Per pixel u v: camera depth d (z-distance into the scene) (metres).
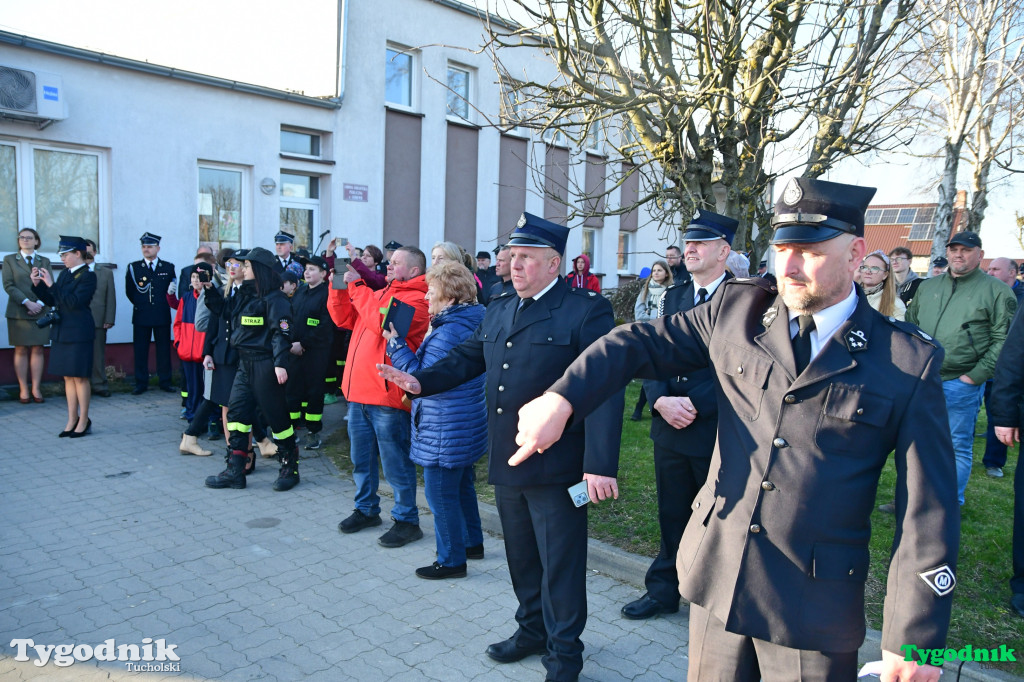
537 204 15.20
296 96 10.95
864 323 1.85
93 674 3.10
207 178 10.53
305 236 11.91
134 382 9.67
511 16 5.67
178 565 4.28
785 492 1.81
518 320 3.13
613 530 4.61
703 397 3.36
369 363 4.54
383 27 12.07
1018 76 10.23
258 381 5.59
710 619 1.99
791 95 5.12
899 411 1.75
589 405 1.85
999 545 4.27
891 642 1.67
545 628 3.22
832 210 1.74
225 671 3.16
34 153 8.96
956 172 12.69
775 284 2.05
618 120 6.77
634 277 17.88
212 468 6.29
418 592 4.00
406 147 12.76
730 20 5.30
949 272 4.93
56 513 5.10
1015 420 3.64
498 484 3.09
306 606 3.80
